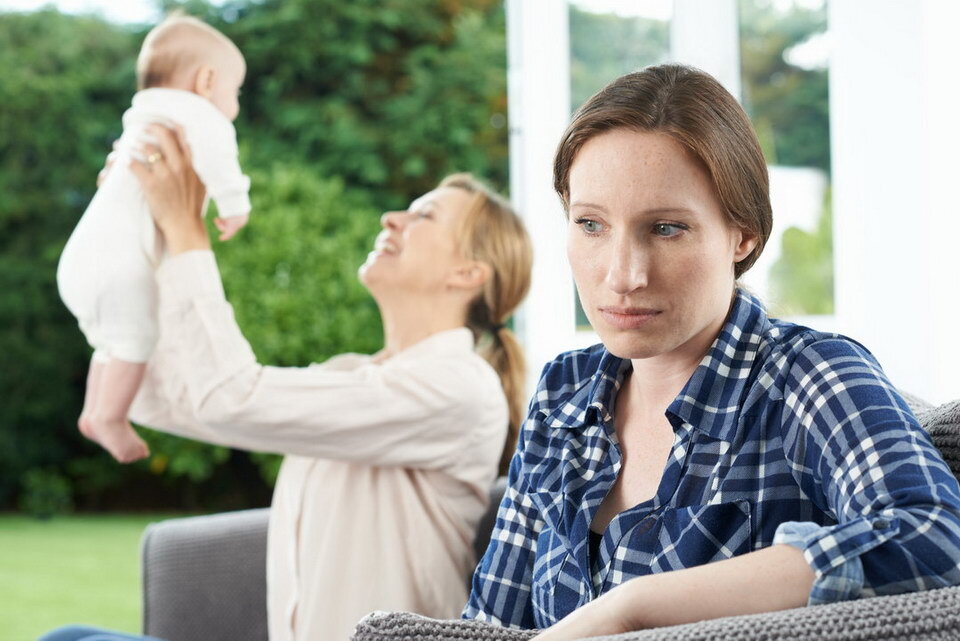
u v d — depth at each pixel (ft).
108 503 20.26
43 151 19.36
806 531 2.58
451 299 5.60
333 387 4.99
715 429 3.05
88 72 19.66
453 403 5.10
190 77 5.36
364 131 19.47
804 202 8.79
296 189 18.63
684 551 2.99
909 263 7.10
